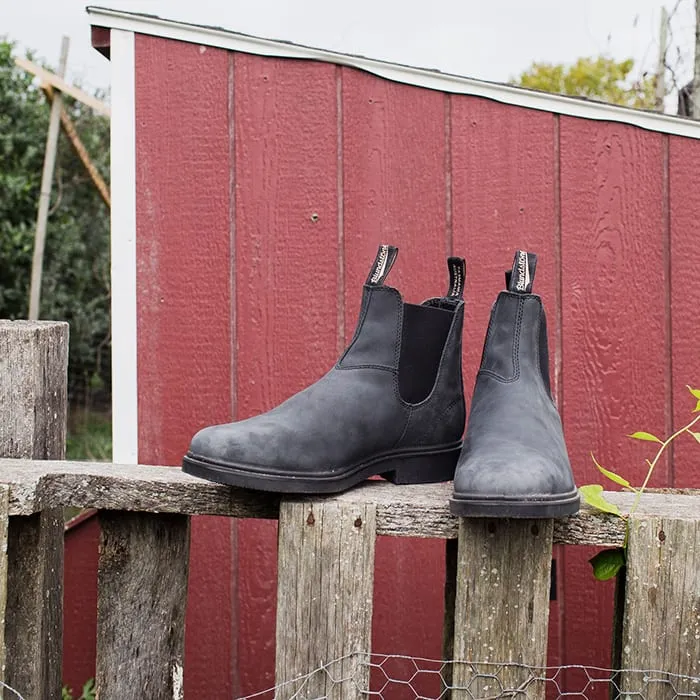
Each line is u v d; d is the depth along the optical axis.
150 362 1.60
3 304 5.08
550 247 1.60
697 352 1.60
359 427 1.03
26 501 0.99
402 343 1.10
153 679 1.10
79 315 5.22
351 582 0.96
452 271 1.19
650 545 0.95
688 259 1.59
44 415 1.24
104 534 1.10
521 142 1.59
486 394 1.07
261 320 1.60
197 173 1.60
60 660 1.24
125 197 1.60
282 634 0.96
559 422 1.08
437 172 1.60
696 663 0.94
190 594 1.63
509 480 0.87
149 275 1.60
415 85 1.59
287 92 1.59
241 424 0.99
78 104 5.11
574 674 1.62
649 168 1.59
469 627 0.94
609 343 1.60
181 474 1.07
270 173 1.60
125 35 1.59
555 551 1.62
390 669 1.62
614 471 1.60
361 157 1.60
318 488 0.98
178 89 1.59
